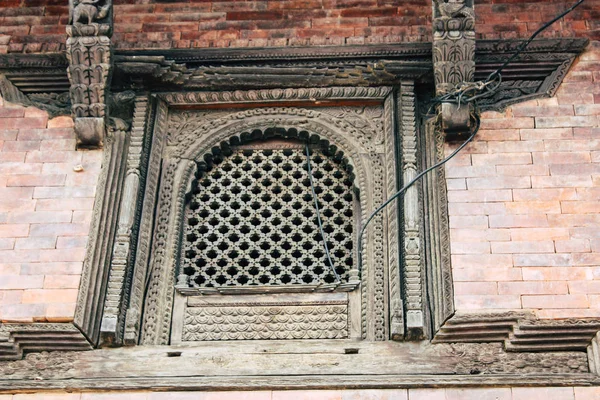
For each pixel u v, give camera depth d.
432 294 8.91
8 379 8.62
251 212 9.63
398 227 9.23
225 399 8.41
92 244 9.20
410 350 8.61
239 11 10.56
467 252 9.00
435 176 9.47
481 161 9.49
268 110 10.02
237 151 10.00
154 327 8.89
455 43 9.59
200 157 9.83
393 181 9.48
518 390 8.33
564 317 8.62
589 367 8.46
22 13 10.64
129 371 8.63
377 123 9.91
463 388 8.36
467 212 9.22
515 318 8.61
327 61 10.19
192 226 9.60
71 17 9.75
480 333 8.62
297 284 9.06
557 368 8.47
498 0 10.45
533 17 10.33
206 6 10.60
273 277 9.27
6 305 8.92
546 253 8.96
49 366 8.69
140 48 10.32
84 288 8.97
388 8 10.48
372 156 9.70
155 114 9.98
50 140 9.86
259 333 8.85
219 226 9.57
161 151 9.81
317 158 9.92
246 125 9.96
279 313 8.94
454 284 8.84
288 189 9.76
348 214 9.62
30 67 10.27
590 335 8.55
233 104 10.03
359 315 8.91
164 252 9.30
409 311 8.71
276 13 10.52
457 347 8.61
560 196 9.27
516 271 8.88
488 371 8.46
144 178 9.64
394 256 9.06
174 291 9.12
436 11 9.70
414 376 8.44
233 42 10.34
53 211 9.42
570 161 9.46
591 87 9.90
